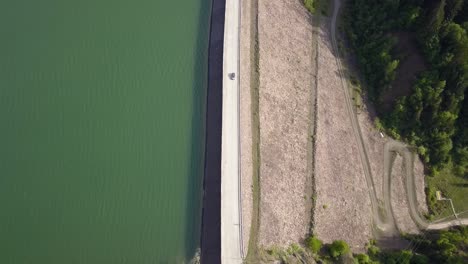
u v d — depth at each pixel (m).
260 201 53.09
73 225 49.38
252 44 62.88
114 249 49.12
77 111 54.88
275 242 51.81
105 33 60.16
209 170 54.12
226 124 55.50
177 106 57.97
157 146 55.09
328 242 56.25
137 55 59.91
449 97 67.50
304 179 58.94
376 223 64.06
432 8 67.44
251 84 59.78
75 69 57.16
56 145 52.62
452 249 59.25
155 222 51.19
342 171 63.66
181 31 62.94
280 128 59.97
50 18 59.25
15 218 48.66
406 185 68.31
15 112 53.56
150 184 52.97
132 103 56.88
